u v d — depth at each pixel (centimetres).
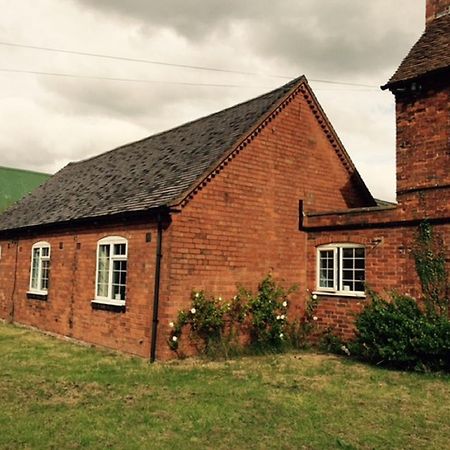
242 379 952
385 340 1116
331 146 1592
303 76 1510
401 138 1205
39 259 1758
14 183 3850
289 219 1433
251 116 1442
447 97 1119
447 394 863
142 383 903
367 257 1291
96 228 1429
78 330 1448
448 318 1090
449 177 1105
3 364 1063
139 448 583
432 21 1342
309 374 1014
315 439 630
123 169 1753
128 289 1259
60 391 837
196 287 1187
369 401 814
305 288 1455
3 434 618
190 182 1200
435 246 1130
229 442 614
